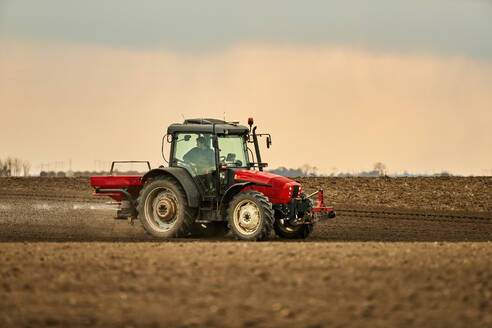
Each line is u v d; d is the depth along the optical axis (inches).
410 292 896.9
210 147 1626.5
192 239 1592.0
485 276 983.6
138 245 1304.1
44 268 1036.5
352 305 835.4
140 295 880.9
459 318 785.6
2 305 832.9
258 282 948.6
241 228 1531.7
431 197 2844.5
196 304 839.1
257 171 1622.8
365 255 1156.5
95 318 783.1
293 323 765.3
